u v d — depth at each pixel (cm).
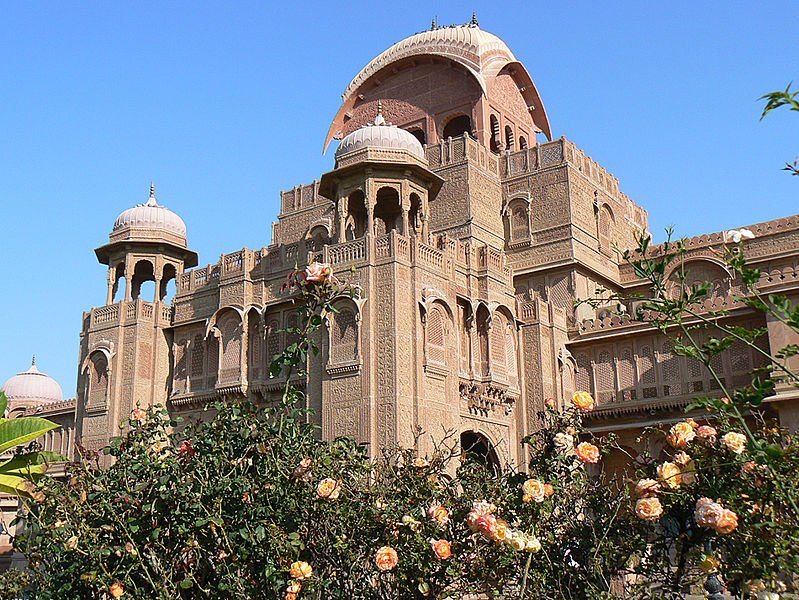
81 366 3459
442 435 2550
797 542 772
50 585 1081
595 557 884
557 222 3566
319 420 2542
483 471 1134
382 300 2523
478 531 880
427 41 4191
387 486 1089
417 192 2814
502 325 3048
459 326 2845
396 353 2447
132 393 3238
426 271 2645
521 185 3706
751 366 2936
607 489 968
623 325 3231
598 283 3709
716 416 916
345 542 987
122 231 3478
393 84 4303
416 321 2534
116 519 995
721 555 838
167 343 3394
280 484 998
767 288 2978
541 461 994
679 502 844
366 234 2598
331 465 1052
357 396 2470
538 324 3123
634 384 3203
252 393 2961
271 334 2980
